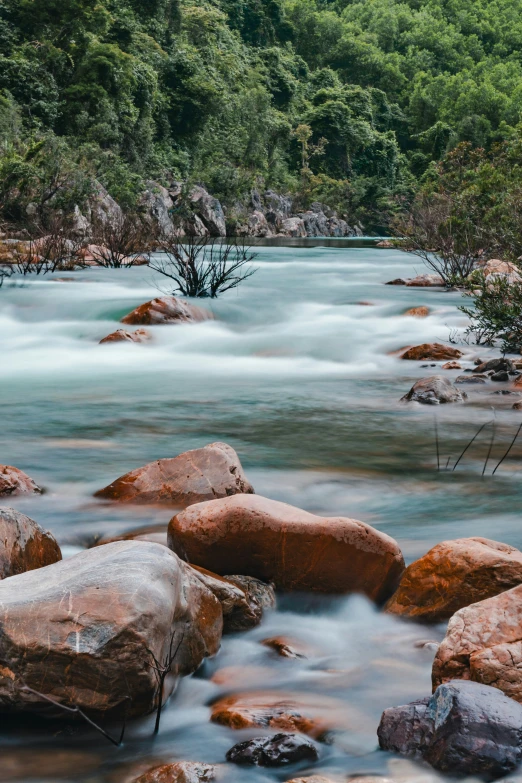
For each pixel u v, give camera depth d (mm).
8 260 21406
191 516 3740
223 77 80562
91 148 46219
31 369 9930
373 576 3578
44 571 2939
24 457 5707
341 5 152000
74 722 2549
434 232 24859
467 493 5020
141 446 6090
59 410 7453
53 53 51219
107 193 43125
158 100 61969
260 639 3209
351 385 8945
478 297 11023
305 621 3436
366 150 90188
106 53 52312
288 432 6633
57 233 23469
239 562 3654
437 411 7488
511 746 2227
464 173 31812
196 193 55594
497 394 8234
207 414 7328
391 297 15961
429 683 2824
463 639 2742
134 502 4637
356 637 3262
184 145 64938
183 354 11062
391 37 138625
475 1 160500
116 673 2521
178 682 2814
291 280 19719
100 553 2998
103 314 13344
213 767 2260
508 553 3502
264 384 9016
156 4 72375
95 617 2562
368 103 96688
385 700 2705
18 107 45438
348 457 5859
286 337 11445
